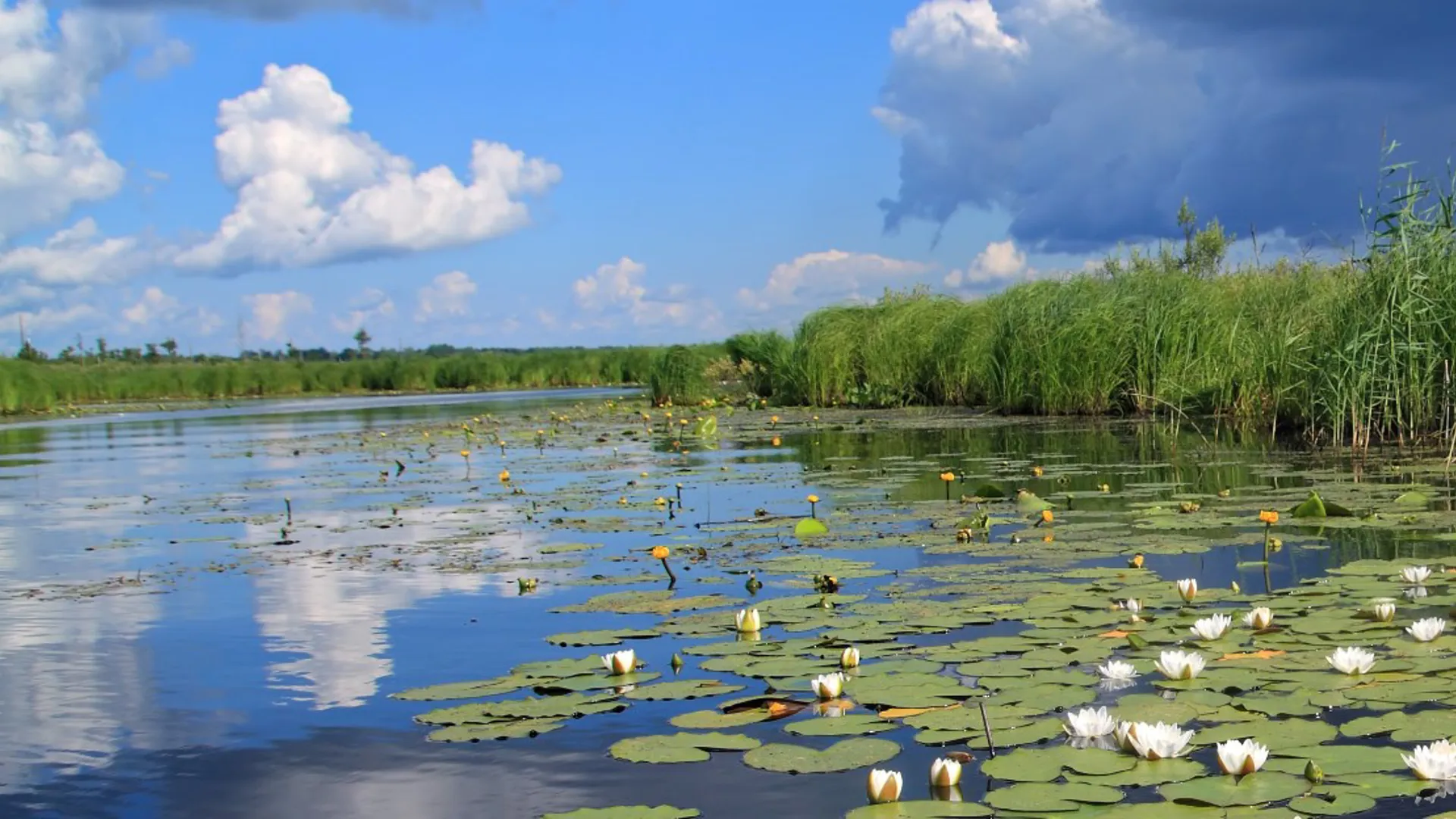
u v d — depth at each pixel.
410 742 3.73
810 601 5.46
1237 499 8.05
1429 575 5.43
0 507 11.23
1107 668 4.06
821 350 22.98
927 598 5.41
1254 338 13.92
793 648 4.59
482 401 35.09
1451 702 3.58
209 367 53.62
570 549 7.34
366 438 19.17
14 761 3.72
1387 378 10.68
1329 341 11.40
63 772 3.61
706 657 4.52
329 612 5.75
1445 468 9.12
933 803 2.95
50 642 5.32
